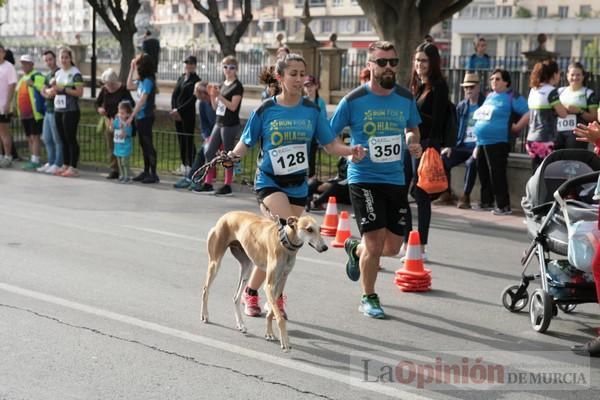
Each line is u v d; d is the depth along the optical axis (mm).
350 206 18422
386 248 10125
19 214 16234
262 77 11805
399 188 9930
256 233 8781
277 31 98125
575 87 16766
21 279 11195
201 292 10852
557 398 7449
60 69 22047
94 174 22547
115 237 14312
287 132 9359
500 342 9141
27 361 8078
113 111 21250
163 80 54188
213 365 8094
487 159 17812
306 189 9688
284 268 8523
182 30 106188
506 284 11906
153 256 12898
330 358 8422
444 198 19094
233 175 21062
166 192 19812
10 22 118500
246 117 33469
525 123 17688
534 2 81438
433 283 11836
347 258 13180
